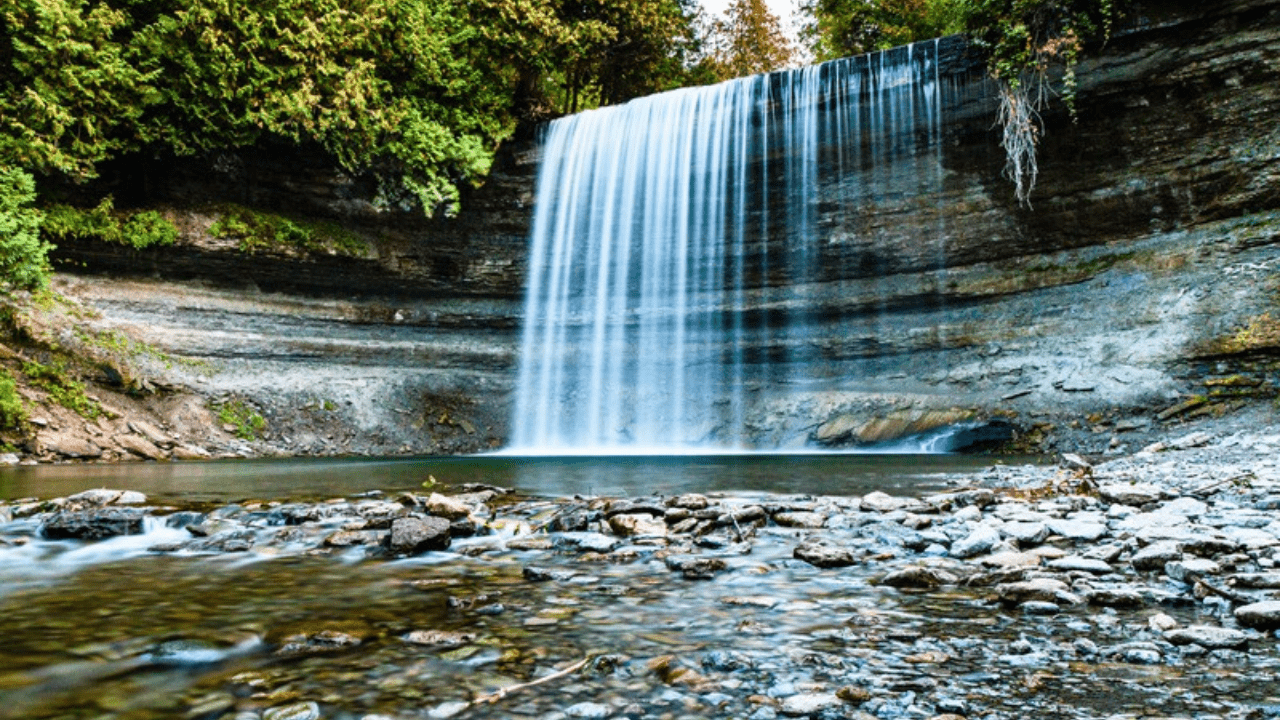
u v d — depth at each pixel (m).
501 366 21.88
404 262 21.12
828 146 20.22
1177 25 16.03
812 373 20.52
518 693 2.42
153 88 16.34
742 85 21.20
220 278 18.67
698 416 20.97
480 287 22.27
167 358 17.05
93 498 6.85
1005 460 13.34
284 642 2.92
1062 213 18.02
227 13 16.52
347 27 18.53
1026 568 4.01
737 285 21.41
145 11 16.72
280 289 19.55
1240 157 15.91
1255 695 2.34
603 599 3.66
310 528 5.62
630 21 25.72
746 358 21.19
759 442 19.61
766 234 21.09
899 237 19.75
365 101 18.44
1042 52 16.94
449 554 4.84
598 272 22.50
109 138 16.89
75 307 16.31
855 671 2.61
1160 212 16.95
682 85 32.38
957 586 3.91
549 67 23.95
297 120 17.78
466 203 21.97
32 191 14.05
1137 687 2.44
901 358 19.48
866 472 10.98
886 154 19.66
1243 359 14.59
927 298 19.52
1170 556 4.03
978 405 17.20
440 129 20.05
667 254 21.94
